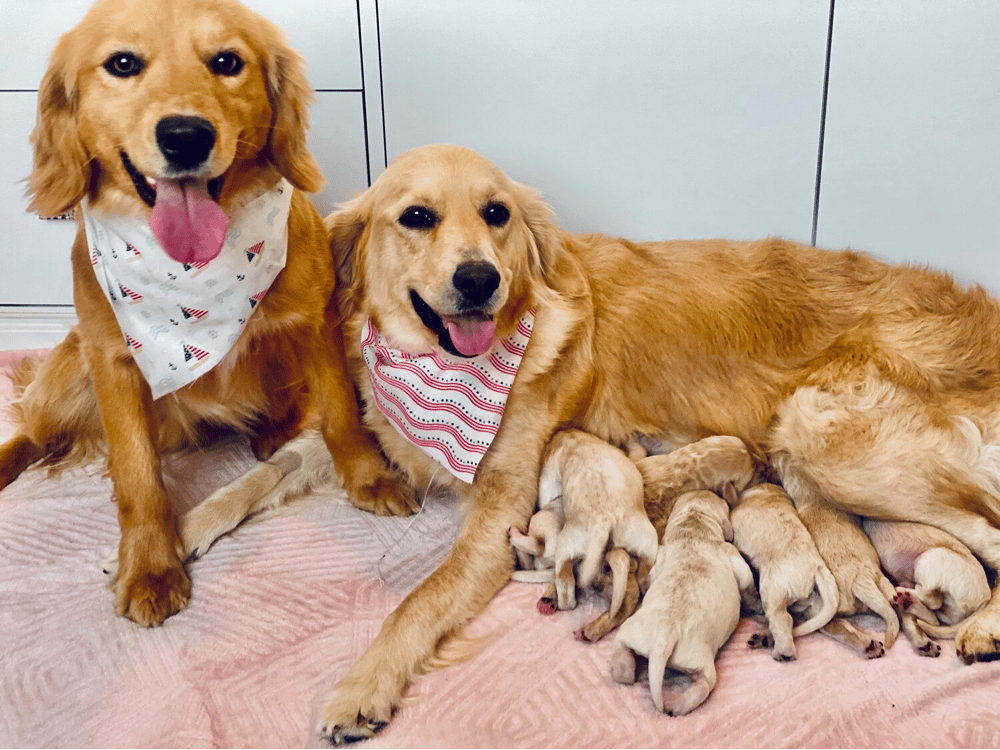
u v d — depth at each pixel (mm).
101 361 1812
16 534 1957
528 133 2621
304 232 1952
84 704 1461
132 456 1783
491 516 1840
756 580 1717
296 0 2449
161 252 1733
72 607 1713
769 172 2602
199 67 1559
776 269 2076
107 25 1534
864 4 2338
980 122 2406
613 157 2635
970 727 1377
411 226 1783
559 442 1907
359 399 2197
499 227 1815
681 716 1427
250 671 1545
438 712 1465
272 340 2025
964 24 2309
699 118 2553
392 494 2057
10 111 2652
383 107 2604
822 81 2455
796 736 1374
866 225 2627
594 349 2053
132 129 1521
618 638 1501
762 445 2020
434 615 1629
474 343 1776
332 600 1740
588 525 1672
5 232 2838
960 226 2555
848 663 1550
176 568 1751
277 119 1779
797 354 1995
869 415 1825
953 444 1791
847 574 1654
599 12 2438
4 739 1386
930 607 1611
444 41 2498
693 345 2033
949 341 1920
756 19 2406
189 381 1832
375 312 1973
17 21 2521
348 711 1408
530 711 1455
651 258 2127
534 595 1784
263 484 2051
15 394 2469
